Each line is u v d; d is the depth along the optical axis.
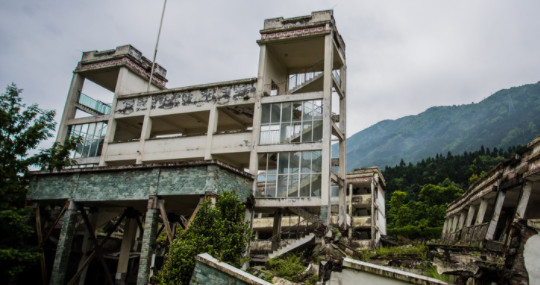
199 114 31.20
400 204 61.56
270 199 25.06
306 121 26.62
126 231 28.30
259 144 27.03
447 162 83.75
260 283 10.00
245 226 19.27
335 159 33.22
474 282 9.84
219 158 30.02
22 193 25.47
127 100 32.75
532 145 17.48
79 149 33.16
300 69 32.34
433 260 16.84
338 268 11.32
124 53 34.19
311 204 24.47
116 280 27.31
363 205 43.44
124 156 31.09
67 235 23.75
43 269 24.25
